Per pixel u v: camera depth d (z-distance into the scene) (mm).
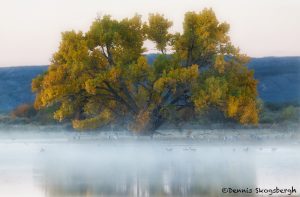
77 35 105188
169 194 64062
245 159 86000
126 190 65812
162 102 106000
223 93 102938
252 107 104688
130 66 104062
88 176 73875
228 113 103312
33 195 64375
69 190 66312
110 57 106375
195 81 104188
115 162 85375
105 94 106500
